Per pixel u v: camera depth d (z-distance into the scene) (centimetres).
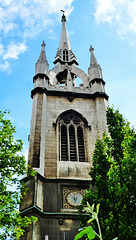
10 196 1709
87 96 3766
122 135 1995
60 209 2575
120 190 1644
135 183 1648
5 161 1770
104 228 1539
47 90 3700
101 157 1978
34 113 3381
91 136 3306
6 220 1602
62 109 3538
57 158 3023
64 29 5822
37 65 4072
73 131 3362
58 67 4484
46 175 2848
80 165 2995
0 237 1551
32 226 2297
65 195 2692
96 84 3909
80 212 1855
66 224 2456
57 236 2373
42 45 4466
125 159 1767
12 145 1864
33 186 2602
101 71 4222
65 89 3812
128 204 1576
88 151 3153
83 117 3488
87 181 2817
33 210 2405
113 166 1861
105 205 1667
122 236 1400
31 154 2950
